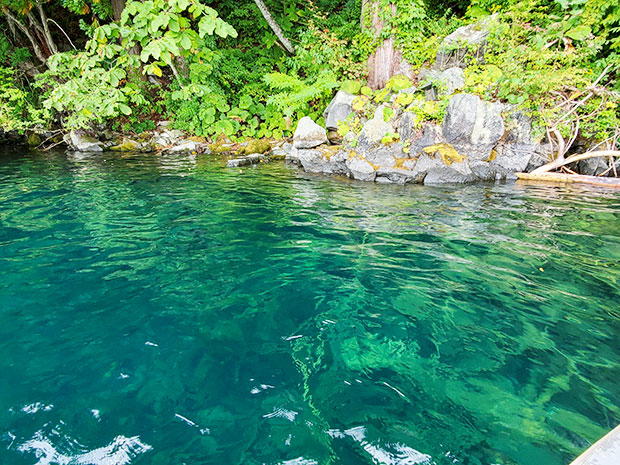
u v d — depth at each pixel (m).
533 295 2.91
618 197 6.10
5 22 13.40
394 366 2.09
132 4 3.25
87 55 3.65
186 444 1.57
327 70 10.52
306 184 7.36
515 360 2.13
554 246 3.94
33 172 8.20
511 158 7.69
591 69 7.74
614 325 2.49
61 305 2.74
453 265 3.49
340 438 1.59
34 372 2.02
